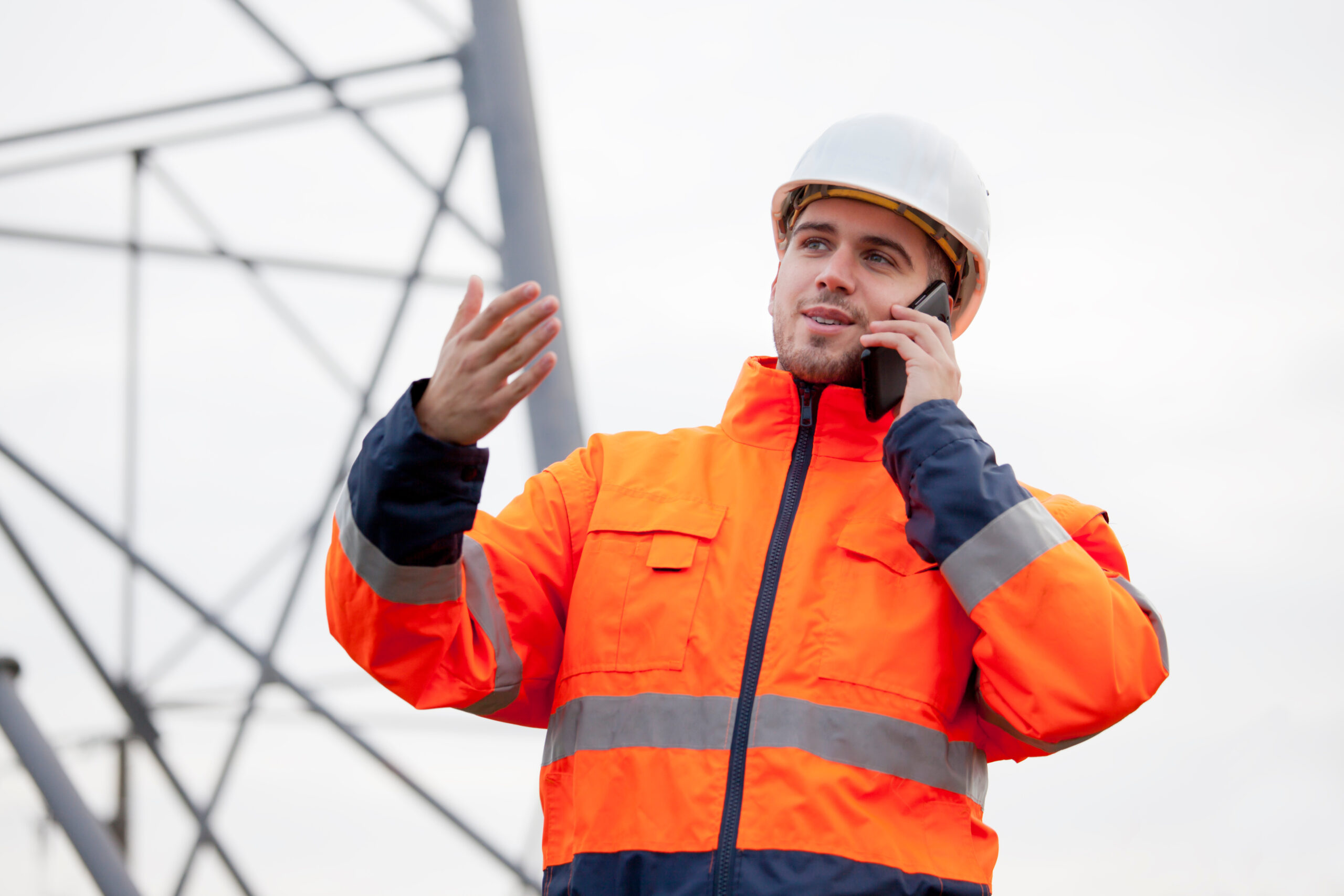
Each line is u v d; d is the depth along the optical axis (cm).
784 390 234
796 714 200
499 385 182
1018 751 222
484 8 623
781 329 238
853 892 188
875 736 200
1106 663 194
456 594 195
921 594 210
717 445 236
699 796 197
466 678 201
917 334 223
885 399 223
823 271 234
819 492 223
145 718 654
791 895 187
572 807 210
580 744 208
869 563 213
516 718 230
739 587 212
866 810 195
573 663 214
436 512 185
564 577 226
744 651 207
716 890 190
